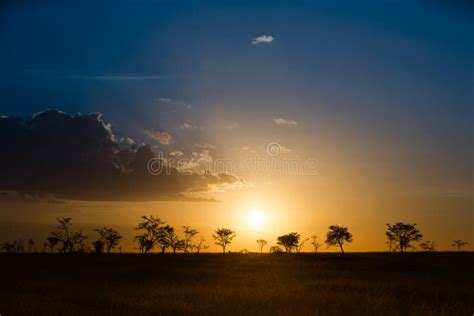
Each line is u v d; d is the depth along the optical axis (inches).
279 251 6151.6
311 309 930.1
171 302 1015.0
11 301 1024.9
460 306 1000.2
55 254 4377.5
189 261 3408.0
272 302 1021.8
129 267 2603.3
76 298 1118.4
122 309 934.4
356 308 951.6
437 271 2447.1
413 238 5516.7
